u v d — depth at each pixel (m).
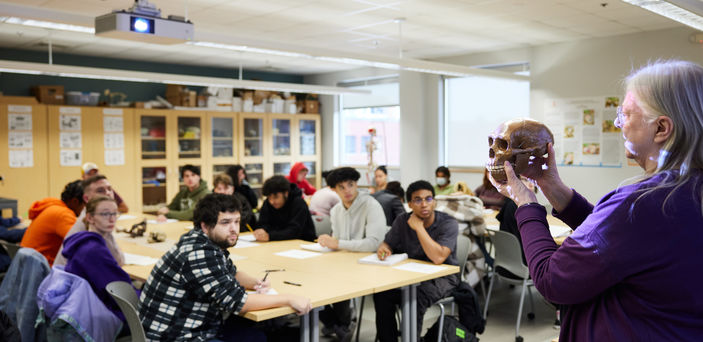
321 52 5.17
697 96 0.85
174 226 5.08
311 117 10.23
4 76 7.64
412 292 3.14
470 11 5.54
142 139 8.34
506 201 4.45
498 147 1.05
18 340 1.94
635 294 0.88
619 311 0.90
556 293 0.93
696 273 0.83
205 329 2.44
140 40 3.33
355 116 10.13
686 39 6.29
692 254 0.83
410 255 3.60
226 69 9.69
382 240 3.79
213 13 5.57
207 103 9.01
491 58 8.03
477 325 3.47
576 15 5.73
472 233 4.39
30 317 2.91
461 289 3.49
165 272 2.40
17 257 3.00
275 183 4.36
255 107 9.55
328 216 5.07
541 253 0.98
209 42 4.43
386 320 3.43
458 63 8.41
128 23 3.12
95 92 8.37
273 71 10.11
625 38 6.75
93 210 3.08
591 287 0.89
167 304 2.38
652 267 0.85
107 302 2.83
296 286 2.83
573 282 0.90
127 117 8.16
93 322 2.62
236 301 2.37
